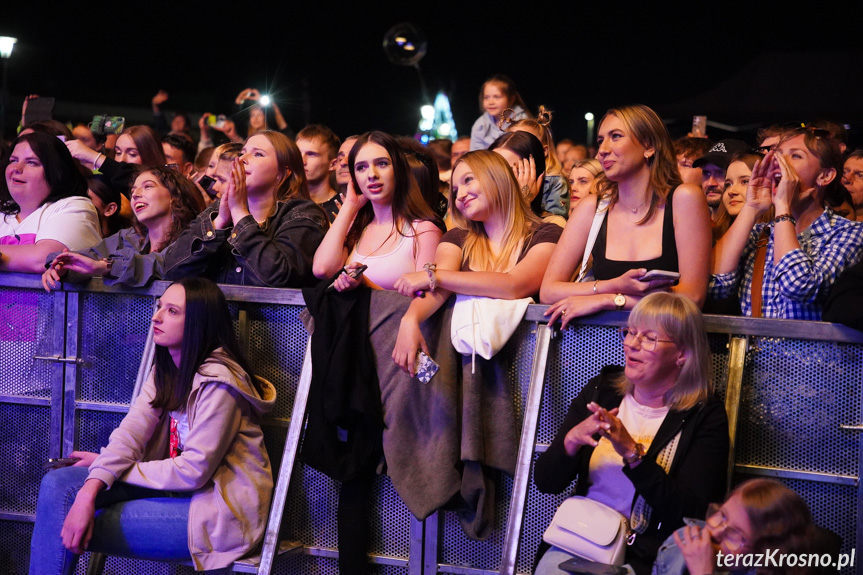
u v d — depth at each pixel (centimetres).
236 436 289
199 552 279
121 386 321
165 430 300
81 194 372
